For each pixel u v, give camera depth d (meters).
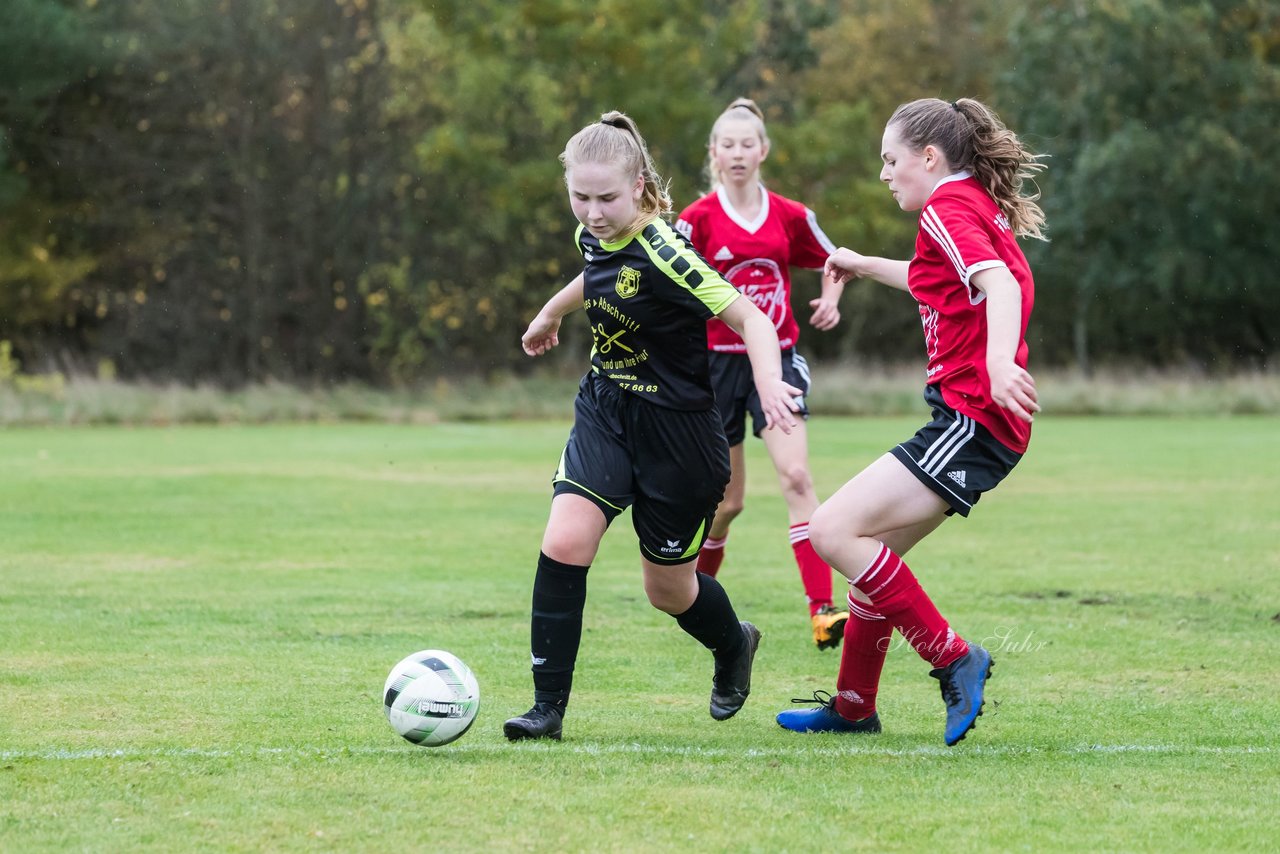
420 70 87.00
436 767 10.80
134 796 9.94
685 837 9.12
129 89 86.19
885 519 11.75
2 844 8.90
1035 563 24.27
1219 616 18.95
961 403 11.72
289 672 14.93
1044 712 13.33
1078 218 91.75
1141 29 89.56
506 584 21.62
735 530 29.83
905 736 12.46
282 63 85.19
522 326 91.31
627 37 82.31
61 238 89.62
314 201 85.81
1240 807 9.94
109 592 20.62
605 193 11.77
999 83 99.31
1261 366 100.75
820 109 91.75
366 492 36.41
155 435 60.56
